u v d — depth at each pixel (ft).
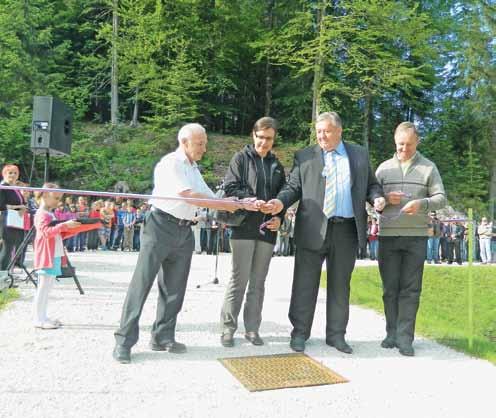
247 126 106.22
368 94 80.79
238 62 98.27
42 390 10.06
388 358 13.44
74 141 78.69
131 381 10.81
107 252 44.70
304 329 14.14
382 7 72.69
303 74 88.33
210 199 12.60
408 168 14.51
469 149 94.22
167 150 82.48
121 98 102.42
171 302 13.25
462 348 14.64
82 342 13.71
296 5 88.74
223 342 13.99
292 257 48.52
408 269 14.16
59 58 87.71
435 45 89.76
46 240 15.31
